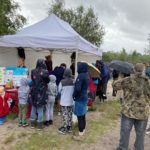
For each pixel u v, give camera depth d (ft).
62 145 10.14
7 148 9.60
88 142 10.62
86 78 10.62
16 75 14.12
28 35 14.25
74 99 10.82
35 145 9.95
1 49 19.42
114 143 10.75
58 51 23.07
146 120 8.59
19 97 11.84
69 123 11.43
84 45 14.83
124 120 8.63
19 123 12.00
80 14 65.00
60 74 13.91
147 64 14.30
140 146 8.73
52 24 16.03
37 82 11.39
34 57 22.35
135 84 8.34
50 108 12.34
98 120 14.20
